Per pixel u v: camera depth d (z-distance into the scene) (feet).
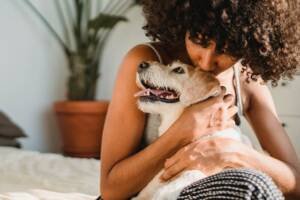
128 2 10.11
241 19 2.78
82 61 9.55
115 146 3.22
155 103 3.13
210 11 2.77
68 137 9.30
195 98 3.13
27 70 9.52
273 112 3.65
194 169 2.97
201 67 3.04
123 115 3.20
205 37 2.82
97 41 9.72
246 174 2.45
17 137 8.43
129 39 10.14
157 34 3.24
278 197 2.37
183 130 3.05
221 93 3.16
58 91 9.88
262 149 3.62
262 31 2.84
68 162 6.38
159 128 3.24
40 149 9.73
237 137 3.21
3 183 5.21
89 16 9.80
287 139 3.62
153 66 3.14
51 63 9.76
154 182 3.10
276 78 3.14
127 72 3.22
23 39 9.43
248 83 3.54
